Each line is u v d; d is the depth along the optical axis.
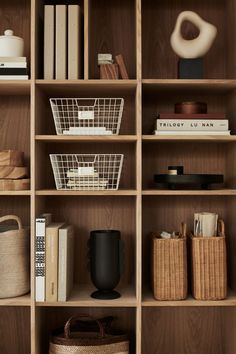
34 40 2.10
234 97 2.29
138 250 2.10
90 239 2.23
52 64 2.17
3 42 2.17
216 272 2.15
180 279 2.14
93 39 2.45
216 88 2.26
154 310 2.46
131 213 2.45
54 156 2.26
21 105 2.44
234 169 2.29
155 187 2.45
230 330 2.33
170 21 2.46
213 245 2.15
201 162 2.47
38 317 2.19
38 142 2.19
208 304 2.12
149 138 2.12
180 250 2.14
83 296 2.19
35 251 2.10
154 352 2.45
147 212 2.46
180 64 2.21
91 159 2.45
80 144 2.45
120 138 2.11
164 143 2.44
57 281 2.10
